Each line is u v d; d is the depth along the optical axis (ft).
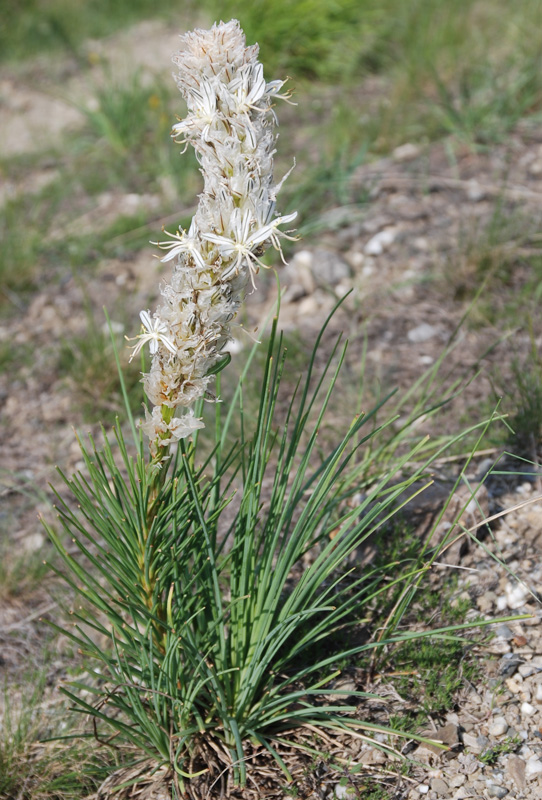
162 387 6.21
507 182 17.25
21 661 9.86
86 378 14.10
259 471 7.75
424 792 7.41
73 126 25.39
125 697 8.12
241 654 7.86
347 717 8.07
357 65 24.27
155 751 7.86
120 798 7.74
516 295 14.24
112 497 7.20
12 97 28.25
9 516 12.20
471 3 24.27
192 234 5.78
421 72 21.67
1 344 15.81
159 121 22.80
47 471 12.99
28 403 14.49
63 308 16.57
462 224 16.25
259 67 5.52
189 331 5.92
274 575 7.93
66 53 30.86
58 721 8.77
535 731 7.82
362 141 20.10
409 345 13.87
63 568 11.08
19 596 10.78
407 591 9.06
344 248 16.47
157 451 6.58
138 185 20.77
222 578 9.68
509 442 10.94
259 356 14.11
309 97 23.68
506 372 12.57
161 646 7.72
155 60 28.58
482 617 9.00
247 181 5.49
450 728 7.86
